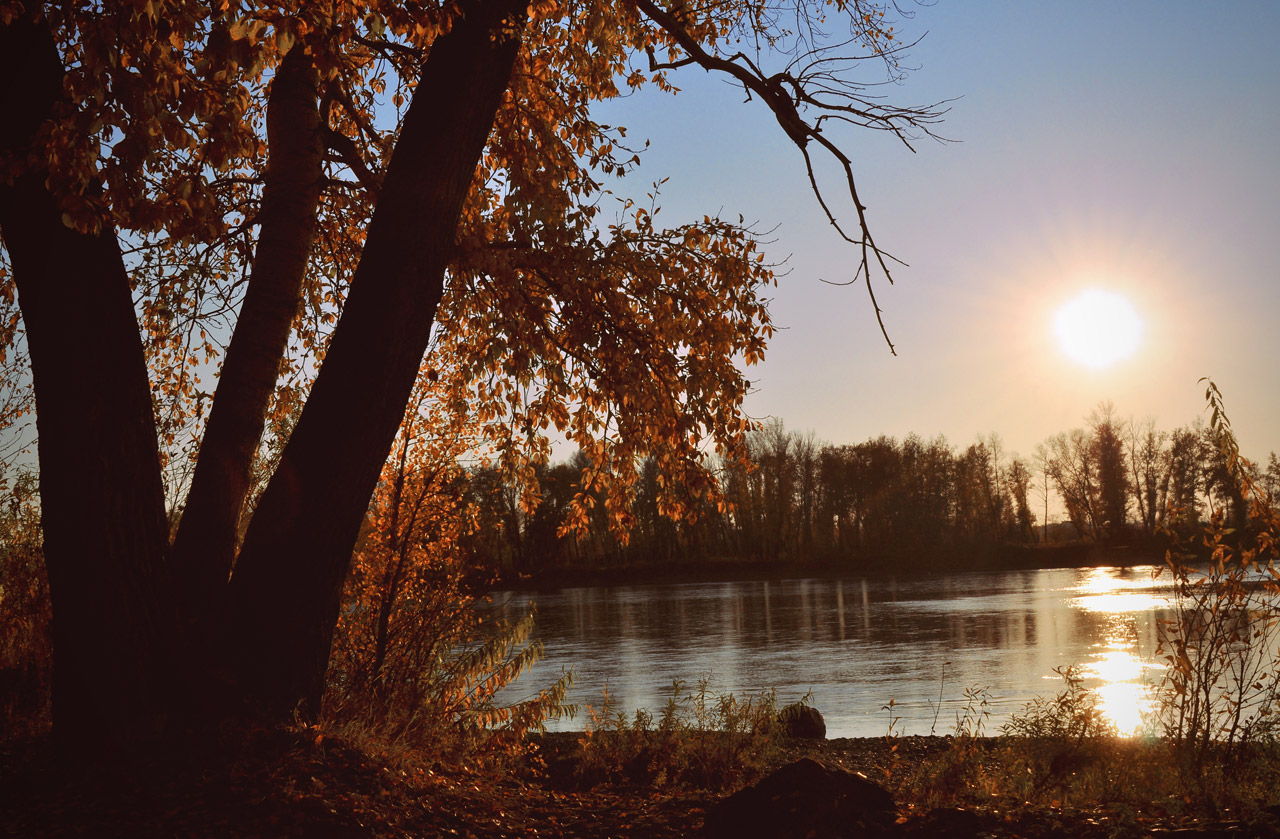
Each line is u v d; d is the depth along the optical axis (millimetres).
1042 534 119312
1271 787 6449
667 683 22125
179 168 5855
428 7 5914
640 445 9680
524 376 9672
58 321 5914
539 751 10680
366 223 10133
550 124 9812
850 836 5539
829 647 29562
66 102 5031
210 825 5148
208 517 6770
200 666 6211
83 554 5902
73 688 5902
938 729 15406
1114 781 7109
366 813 5570
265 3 5277
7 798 5465
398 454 10094
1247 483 7879
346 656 9562
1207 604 7691
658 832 6227
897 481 95375
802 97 7953
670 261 9273
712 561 86938
